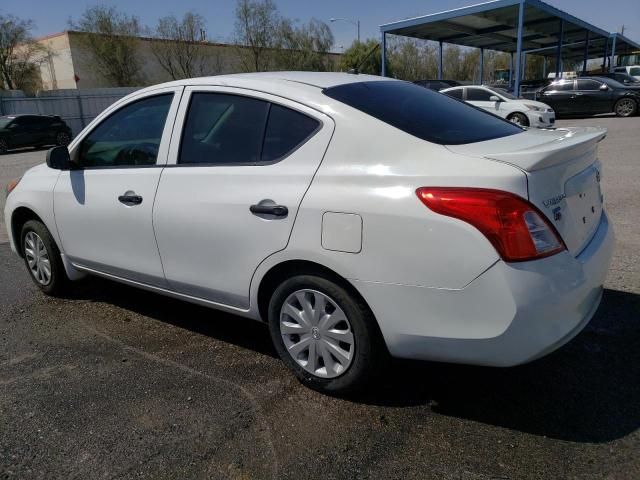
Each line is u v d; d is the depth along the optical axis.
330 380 2.79
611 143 12.23
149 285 3.58
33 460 2.44
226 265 3.01
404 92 3.23
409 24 22.28
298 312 2.84
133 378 3.12
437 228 2.29
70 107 29.45
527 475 2.21
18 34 36.03
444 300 2.32
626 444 2.37
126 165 3.57
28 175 4.40
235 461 2.38
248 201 2.83
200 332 3.71
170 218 3.19
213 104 3.17
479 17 21.73
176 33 39.75
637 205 6.46
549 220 2.31
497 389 2.84
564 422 2.54
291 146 2.80
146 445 2.51
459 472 2.25
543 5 20.25
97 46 37.12
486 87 16.44
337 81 3.08
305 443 2.48
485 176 2.26
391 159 2.52
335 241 2.54
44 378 3.16
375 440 2.48
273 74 3.24
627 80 21.77
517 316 2.21
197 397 2.89
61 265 4.30
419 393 2.84
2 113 27.44
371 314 2.58
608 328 3.41
